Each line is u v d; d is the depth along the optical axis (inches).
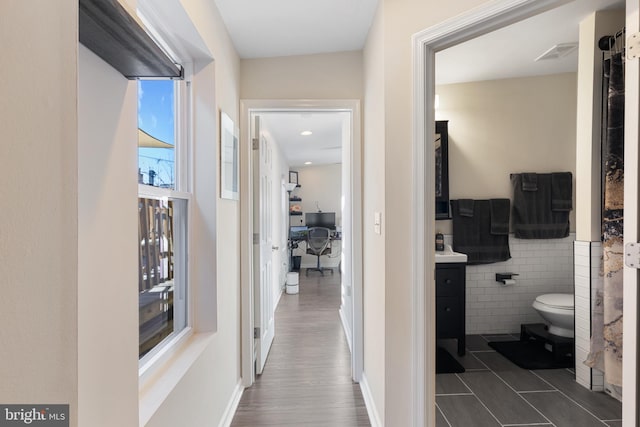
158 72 33.2
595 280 85.9
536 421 75.9
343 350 117.5
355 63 94.6
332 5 71.6
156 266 54.8
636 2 44.5
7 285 17.4
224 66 75.9
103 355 30.4
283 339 127.7
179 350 59.4
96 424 29.3
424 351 62.3
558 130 125.9
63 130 21.5
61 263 21.3
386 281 65.4
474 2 55.2
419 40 61.6
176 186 64.2
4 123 17.2
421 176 61.9
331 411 81.6
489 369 100.9
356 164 94.8
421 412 62.4
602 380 87.7
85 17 23.0
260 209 101.4
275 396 88.2
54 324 20.7
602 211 85.7
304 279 251.8
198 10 57.6
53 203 20.6
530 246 127.3
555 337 107.7
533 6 50.3
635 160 45.0
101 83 30.3
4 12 17.2
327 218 297.3
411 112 63.5
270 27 79.4
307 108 94.5
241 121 93.7
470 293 128.0
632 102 45.2
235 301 86.9
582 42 89.1
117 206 32.7
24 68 18.4
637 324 45.1
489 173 127.3
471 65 114.2
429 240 62.6
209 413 65.1
